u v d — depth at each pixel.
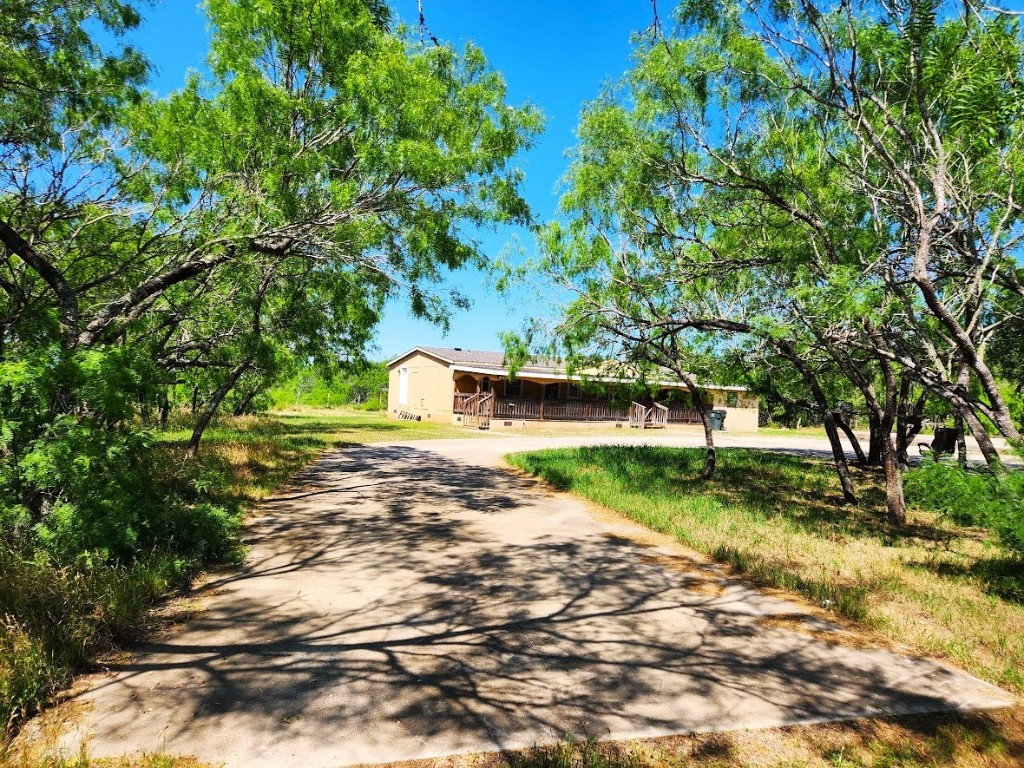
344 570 6.15
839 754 3.19
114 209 7.36
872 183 7.96
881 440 9.77
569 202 10.39
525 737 3.24
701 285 10.31
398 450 18.30
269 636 4.47
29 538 4.91
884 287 6.66
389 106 6.74
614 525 8.89
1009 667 4.32
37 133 6.59
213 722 3.27
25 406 4.91
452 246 8.12
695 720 3.49
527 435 26.70
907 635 4.90
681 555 7.29
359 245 7.63
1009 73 5.66
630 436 29.41
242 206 7.20
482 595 5.54
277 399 38.38
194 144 6.89
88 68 6.86
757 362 10.98
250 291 9.88
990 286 7.05
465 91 7.86
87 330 6.49
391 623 4.80
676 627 4.95
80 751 2.92
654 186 9.47
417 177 7.00
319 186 7.31
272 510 8.96
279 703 3.49
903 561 7.07
